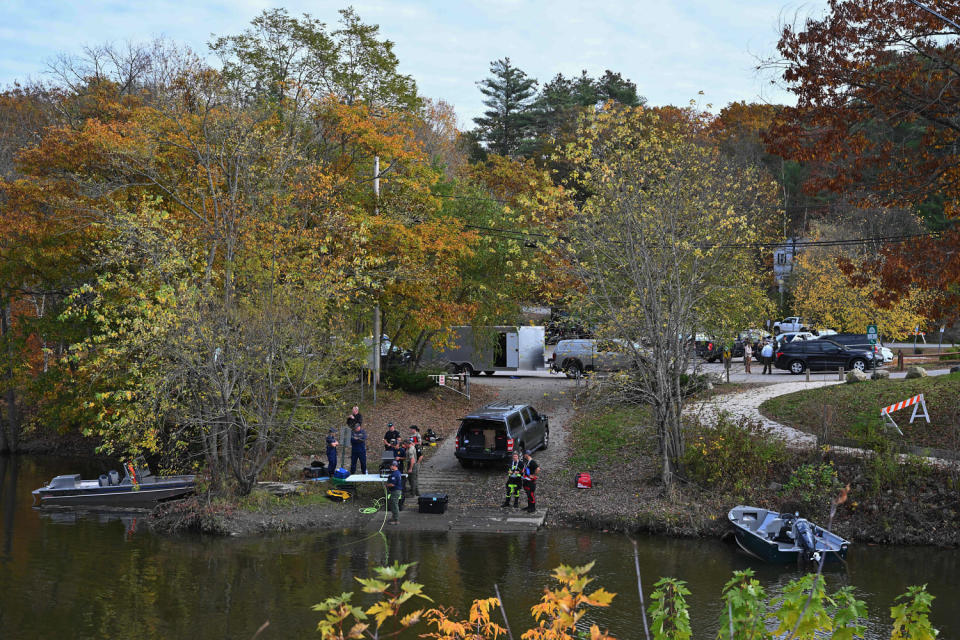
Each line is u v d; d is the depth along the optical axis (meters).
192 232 25.58
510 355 47.09
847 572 18.64
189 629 14.73
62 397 33.84
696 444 25.16
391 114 35.12
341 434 29.81
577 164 27.42
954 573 18.59
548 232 26.59
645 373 24.69
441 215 39.88
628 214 24.39
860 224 51.12
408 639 13.90
